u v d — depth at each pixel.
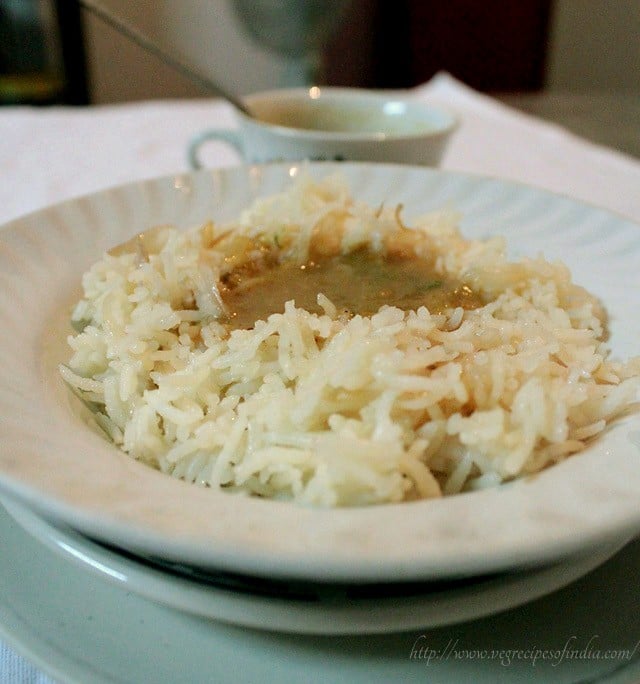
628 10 1.18
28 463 0.17
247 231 0.30
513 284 0.28
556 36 1.20
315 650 0.17
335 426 0.20
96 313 0.26
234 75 1.04
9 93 0.82
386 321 0.23
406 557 0.14
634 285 0.28
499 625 0.18
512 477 0.19
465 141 0.54
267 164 0.38
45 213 0.31
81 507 0.15
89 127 0.57
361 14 1.04
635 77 1.22
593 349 0.23
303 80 0.72
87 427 0.21
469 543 0.14
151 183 0.35
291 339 0.22
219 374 0.23
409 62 1.08
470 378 0.21
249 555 0.14
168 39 0.99
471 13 1.07
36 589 0.19
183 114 0.61
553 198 0.34
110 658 0.17
